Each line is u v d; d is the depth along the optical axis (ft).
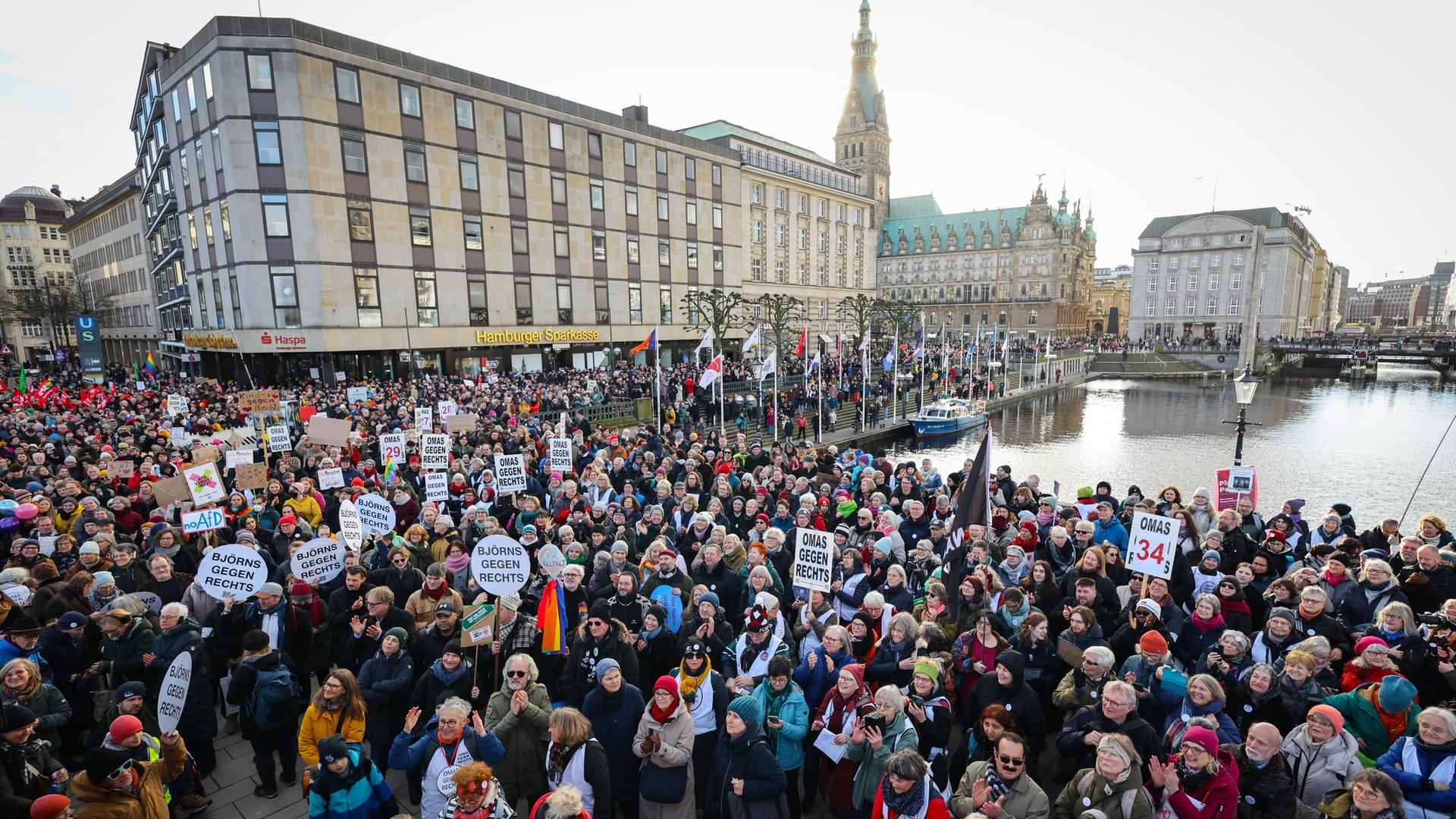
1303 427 155.53
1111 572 29.12
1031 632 22.03
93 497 36.70
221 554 24.30
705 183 186.19
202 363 135.85
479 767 14.56
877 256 473.26
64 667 22.26
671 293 178.09
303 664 25.03
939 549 34.14
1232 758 15.19
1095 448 133.69
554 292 149.69
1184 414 176.96
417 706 18.93
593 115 154.92
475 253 135.33
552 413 90.99
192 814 20.98
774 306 176.14
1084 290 467.93
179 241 133.90
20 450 50.65
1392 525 32.81
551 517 39.47
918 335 204.95
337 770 16.17
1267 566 28.19
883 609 24.40
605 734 18.80
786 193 239.50
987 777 15.94
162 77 123.03
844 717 18.93
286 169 110.83
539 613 22.82
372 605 22.82
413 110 124.67
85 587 25.07
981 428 152.46
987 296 435.53
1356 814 14.29
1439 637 19.83
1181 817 14.90
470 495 41.98
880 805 16.08
